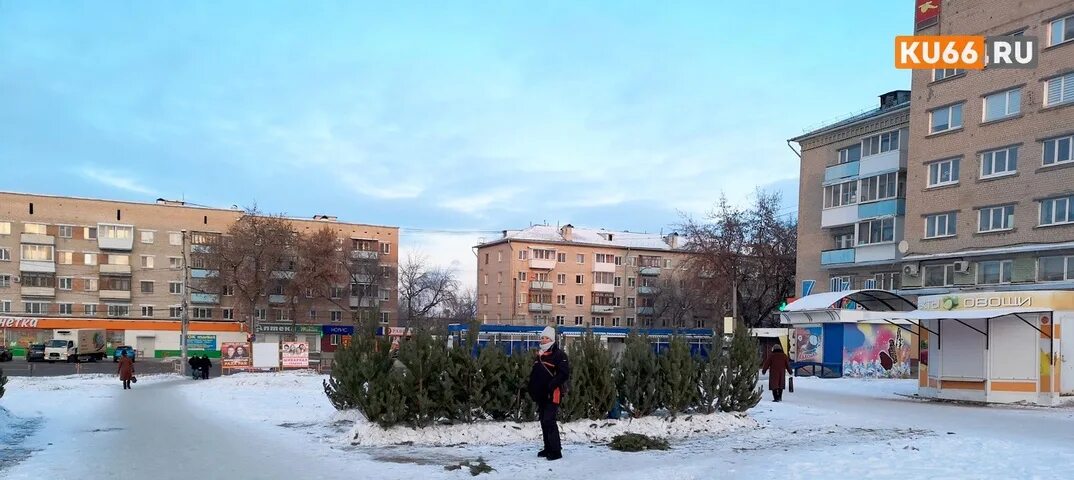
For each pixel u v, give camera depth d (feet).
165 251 245.45
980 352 66.33
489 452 35.65
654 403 44.39
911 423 49.73
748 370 48.26
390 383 38.99
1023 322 64.39
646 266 301.63
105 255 238.27
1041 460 32.55
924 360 72.38
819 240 168.66
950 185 132.36
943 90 134.92
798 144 176.55
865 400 68.44
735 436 42.88
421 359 39.63
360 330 41.86
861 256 151.74
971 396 66.49
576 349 43.27
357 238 267.18
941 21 135.74
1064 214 113.91
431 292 279.08
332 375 51.26
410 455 34.68
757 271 169.27
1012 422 50.67
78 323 230.48
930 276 135.23
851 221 155.33
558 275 288.92
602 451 36.27
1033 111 119.14
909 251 139.13
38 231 231.09
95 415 55.01
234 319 248.73
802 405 61.00
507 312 282.97
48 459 33.60
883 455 34.55
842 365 107.55
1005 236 122.11
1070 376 64.03
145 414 55.72
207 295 242.17
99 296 236.43
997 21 126.11
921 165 138.21
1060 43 116.16
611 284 295.28
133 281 240.94
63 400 70.18
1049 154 116.88
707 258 161.48
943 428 47.09
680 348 46.06
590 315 291.38
